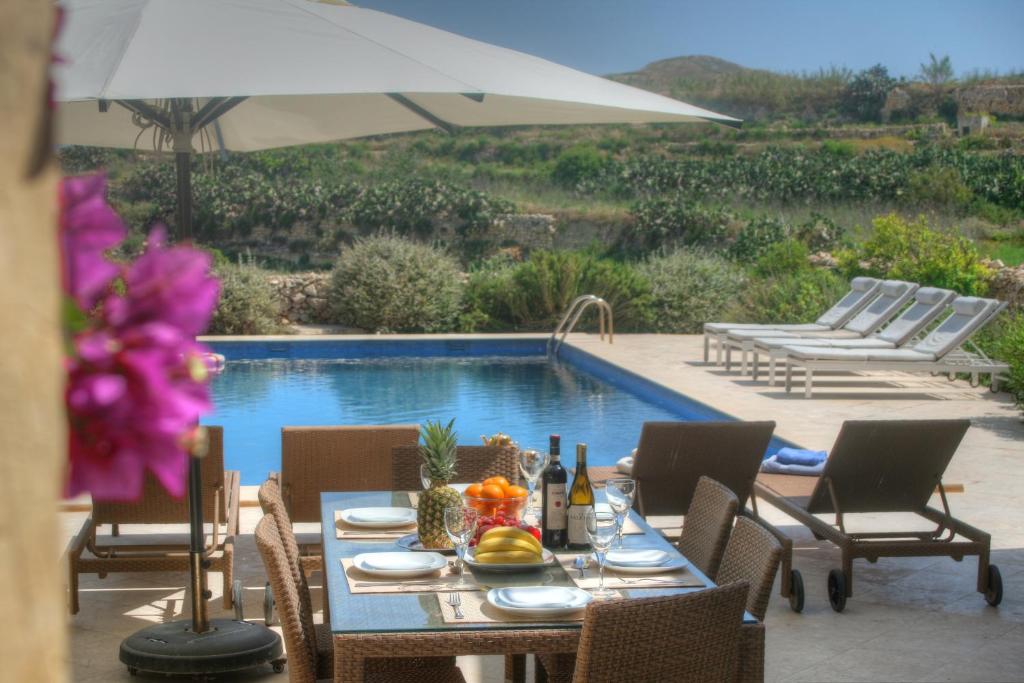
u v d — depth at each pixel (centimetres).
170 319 64
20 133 52
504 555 326
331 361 1470
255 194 2408
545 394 1219
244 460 901
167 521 489
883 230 1585
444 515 312
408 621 281
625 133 3491
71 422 61
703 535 375
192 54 376
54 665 54
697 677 250
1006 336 1099
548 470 360
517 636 276
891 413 962
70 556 471
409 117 661
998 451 808
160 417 62
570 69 486
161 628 432
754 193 2744
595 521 304
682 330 1688
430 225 2361
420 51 414
